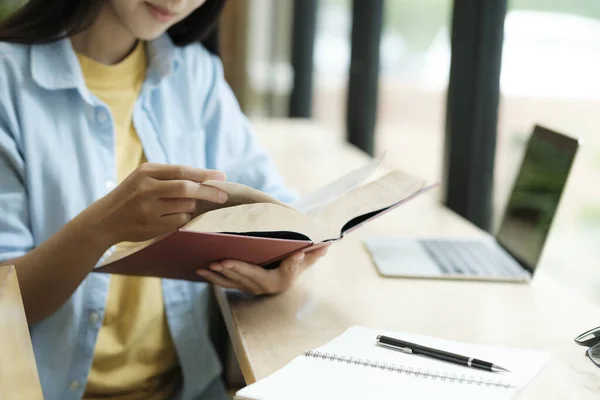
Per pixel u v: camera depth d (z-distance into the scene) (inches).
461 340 38.7
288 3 138.3
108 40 50.3
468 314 42.6
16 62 46.7
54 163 46.1
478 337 39.2
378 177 45.7
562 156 49.4
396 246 55.5
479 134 77.6
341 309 42.6
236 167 56.2
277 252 40.6
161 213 37.5
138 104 51.1
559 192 48.5
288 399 29.7
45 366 45.5
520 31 72.3
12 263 41.9
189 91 54.5
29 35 47.1
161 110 52.5
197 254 39.8
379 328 39.9
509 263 52.3
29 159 45.6
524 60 71.9
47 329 45.5
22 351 31.6
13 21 47.5
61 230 40.9
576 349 37.8
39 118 46.4
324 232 39.2
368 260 52.6
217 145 55.9
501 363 34.3
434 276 48.9
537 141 54.0
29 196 45.7
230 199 37.9
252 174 55.9
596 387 33.1
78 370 46.3
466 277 49.0
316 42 136.3
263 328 39.4
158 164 38.0
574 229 66.1
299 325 40.0
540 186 51.4
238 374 67.6
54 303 42.9
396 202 42.3
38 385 33.4
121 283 48.6
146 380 49.7
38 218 45.7
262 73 145.7
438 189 84.6
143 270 42.4
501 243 56.2
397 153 102.9
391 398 30.0
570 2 65.9
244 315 41.2
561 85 67.0
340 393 30.4
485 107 77.0
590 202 64.1
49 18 47.3
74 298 45.9
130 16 47.1
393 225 63.1
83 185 46.9
